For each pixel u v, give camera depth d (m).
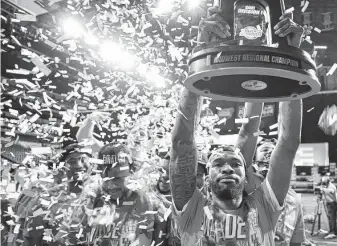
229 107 6.84
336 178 9.18
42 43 4.63
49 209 2.70
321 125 9.38
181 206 1.83
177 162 1.73
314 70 1.00
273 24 1.05
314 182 9.29
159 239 2.36
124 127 3.12
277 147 1.78
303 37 1.17
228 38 1.02
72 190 2.85
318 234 7.62
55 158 2.97
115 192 2.27
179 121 1.62
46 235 2.54
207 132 2.42
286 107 1.67
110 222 2.22
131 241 2.19
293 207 2.42
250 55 0.93
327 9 8.98
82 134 2.96
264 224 1.83
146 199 2.33
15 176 3.00
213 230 1.80
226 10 1.06
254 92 1.10
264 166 2.53
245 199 1.90
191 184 1.79
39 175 2.81
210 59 0.97
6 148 4.20
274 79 1.02
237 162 1.85
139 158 2.75
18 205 2.81
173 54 2.00
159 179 2.86
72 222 2.42
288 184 1.79
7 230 2.97
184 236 1.86
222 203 1.84
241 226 1.79
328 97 9.20
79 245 2.40
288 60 0.94
